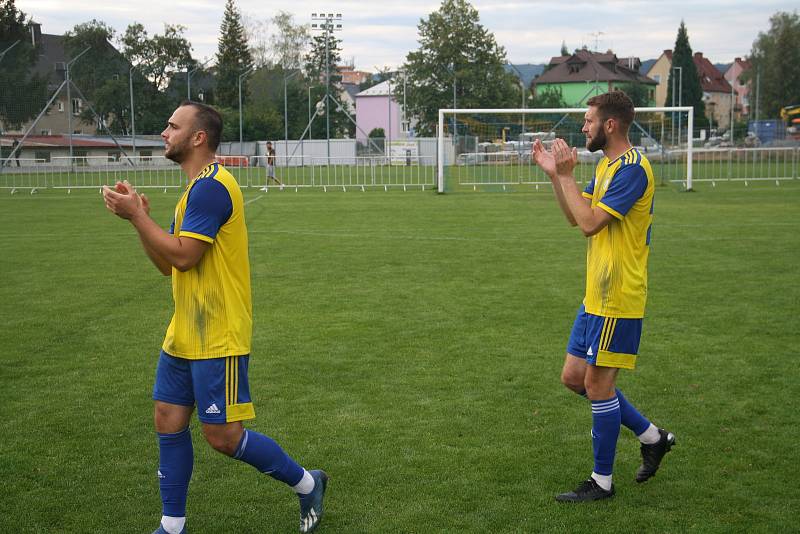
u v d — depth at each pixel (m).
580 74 67.94
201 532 3.64
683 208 18.80
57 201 22.12
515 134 31.39
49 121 43.62
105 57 43.94
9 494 3.99
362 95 68.75
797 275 9.85
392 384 5.73
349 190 27.02
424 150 43.31
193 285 3.33
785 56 60.00
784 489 4.00
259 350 6.63
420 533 3.59
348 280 9.79
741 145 39.91
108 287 9.38
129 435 4.79
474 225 15.62
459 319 7.69
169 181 30.62
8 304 8.41
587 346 3.96
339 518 3.73
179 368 3.40
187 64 48.34
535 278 9.82
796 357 6.30
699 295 8.69
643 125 31.42
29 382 5.80
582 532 3.58
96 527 3.66
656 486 4.07
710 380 5.75
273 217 17.42
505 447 4.57
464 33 50.75
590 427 4.89
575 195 3.78
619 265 3.83
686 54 70.19
